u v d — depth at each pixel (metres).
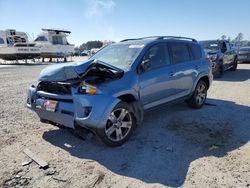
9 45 26.38
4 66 22.86
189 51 5.95
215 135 4.48
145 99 4.59
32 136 4.50
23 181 3.06
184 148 3.96
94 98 3.68
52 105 3.97
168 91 5.13
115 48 5.29
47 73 4.05
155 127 4.92
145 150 3.90
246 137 4.38
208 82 6.51
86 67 3.88
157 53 5.01
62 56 29.61
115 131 4.00
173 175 3.19
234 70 15.02
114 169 3.35
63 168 3.37
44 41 28.44
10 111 6.18
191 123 5.14
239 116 5.61
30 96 4.44
